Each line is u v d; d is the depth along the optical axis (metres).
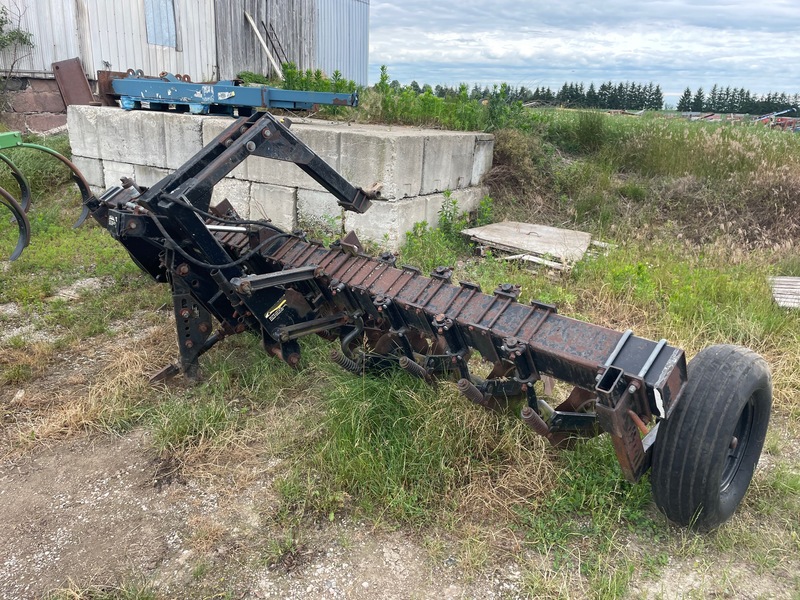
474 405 3.55
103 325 5.35
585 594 2.70
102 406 4.05
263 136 3.60
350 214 7.23
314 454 3.56
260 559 2.90
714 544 2.96
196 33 13.78
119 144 9.02
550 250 7.01
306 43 16.94
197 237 3.64
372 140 6.89
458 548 2.96
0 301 5.95
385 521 3.13
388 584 2.78
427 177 7.58
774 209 8.29
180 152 8.30
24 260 6.86
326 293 4.16
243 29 14.90
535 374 3.07
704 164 9.30
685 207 8.54
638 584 2.75
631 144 9.90
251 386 4.35
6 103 11.36
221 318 4.30
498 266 6.71
